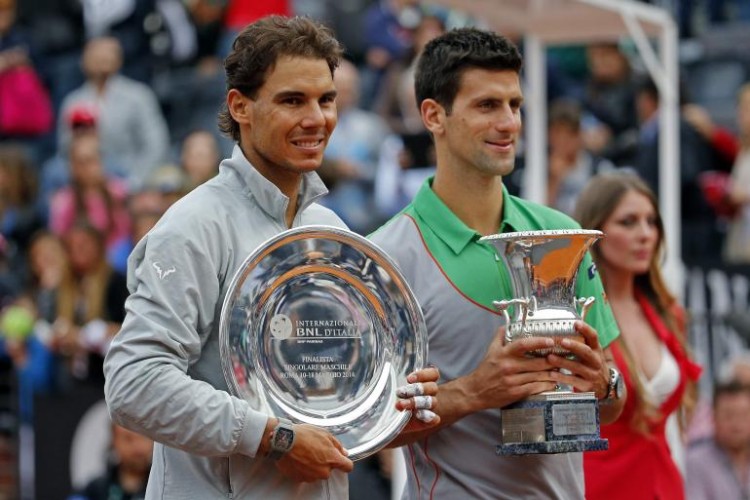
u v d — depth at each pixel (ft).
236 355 38.09
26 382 92.53
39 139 131.64
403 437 44.83
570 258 42.75
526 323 43.19
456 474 45.85
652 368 57.11
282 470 38.22
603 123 117.08
